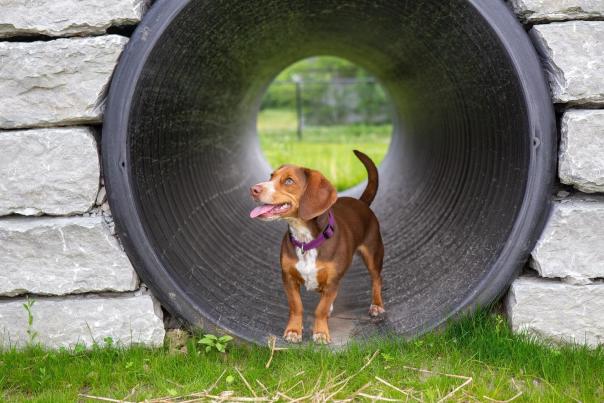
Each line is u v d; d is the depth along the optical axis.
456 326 3.42
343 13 4.73
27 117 3.32
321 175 3.40
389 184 6.95
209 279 3.82
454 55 4.00
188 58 3.87
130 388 3.15
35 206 3.38
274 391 3.06
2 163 3.34
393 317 3.75
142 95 3.29
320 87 22.91
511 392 2.98
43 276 3.40
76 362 3.32
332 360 3.28
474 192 4.18
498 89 3.49
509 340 3.30
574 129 3.23
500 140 3.71
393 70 6.32
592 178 3.26
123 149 3.20
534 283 3.39
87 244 3.37
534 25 3.30
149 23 3.18
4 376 3.18
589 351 3.30
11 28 3.29
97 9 3.25
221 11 3.67
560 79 3.25
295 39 5.69
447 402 2.92
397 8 3.99
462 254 3.85
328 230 3.50
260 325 3.59
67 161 3.33
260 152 8.36
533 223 3.27
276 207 3.35
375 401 2.95
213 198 5.04
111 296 3.48
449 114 4.96
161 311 3.56
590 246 3.32
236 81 5.73
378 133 17.89
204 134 5.13
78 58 3.25
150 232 3.36
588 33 3.20
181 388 3.09
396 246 4.96
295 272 3.53
